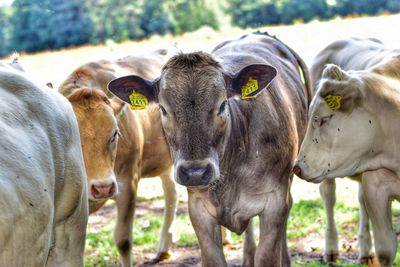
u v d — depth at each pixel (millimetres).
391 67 6172
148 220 9078
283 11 36188
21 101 4180
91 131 6117
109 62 7648
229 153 5566
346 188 9336
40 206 3928
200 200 5805
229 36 31703
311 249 7914
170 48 9133
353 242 8016
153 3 35344
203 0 36031
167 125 5281
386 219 6102
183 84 5191
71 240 4672
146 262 7824
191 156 5109
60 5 33594
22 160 3840
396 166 5910
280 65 6809
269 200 5855
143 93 5477
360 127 5746
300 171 5852
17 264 3768
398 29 26422
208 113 5180
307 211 9133
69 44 32875
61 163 4324
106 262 7762
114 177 6168
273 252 5879
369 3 34906
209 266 5836
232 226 5891
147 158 7586
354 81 5723
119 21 34625
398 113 5832
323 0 35500
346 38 8508
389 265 6102
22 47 32344
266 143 5734
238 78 5406
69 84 6977
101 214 9633
